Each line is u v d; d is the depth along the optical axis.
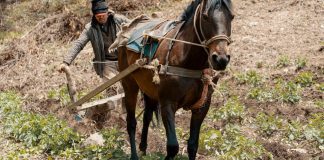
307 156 6.25
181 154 6.34
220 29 4.62
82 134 7.15
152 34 5.54
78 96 8.35
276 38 10.17
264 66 9.20
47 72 10.05
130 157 6.29
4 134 7.35
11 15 13.98
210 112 7.57
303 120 7.23
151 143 6.78
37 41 11.48
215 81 5.39
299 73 8.71
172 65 5.11
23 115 7.62
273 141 6.75
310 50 9.51
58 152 6.64
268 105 7.79
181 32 5.21
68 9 12.24
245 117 7.43
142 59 5.39
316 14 10.95
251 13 11.42
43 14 13.66
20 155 6.60
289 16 11.01
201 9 4.83
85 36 7.10
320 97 7.91
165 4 12.48
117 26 7.16
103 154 6.40
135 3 12.41
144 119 6.32
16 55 10.84
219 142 6.46
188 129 7.29
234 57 9.62
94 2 6.96
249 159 6.07
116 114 7.74
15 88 9.62
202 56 4.96
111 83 5.89
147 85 5.62
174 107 5.16
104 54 7.21
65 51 10.91
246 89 8.46
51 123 7.07
